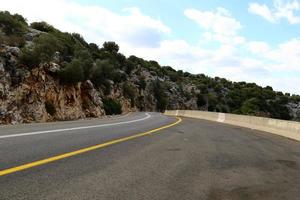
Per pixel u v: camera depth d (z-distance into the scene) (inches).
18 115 1088.2
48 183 199.6
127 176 232.5
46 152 300.8
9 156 270.7
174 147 398.9
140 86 4212.6
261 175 272.4
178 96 5506.9
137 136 493.0
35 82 1253.1
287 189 232.1
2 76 1087.6
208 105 6131.9
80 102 1673.2
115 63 3602.4
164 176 241.0
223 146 443.5
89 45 3806.6
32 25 2377.0
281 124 767.7
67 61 1877.5
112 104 2497.5
